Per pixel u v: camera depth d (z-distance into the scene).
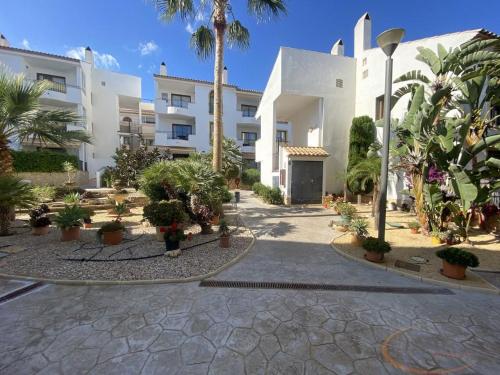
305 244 6.78
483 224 8.00
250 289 4.11
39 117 7.66
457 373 2.42
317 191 14.16
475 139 7.16
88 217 7.95
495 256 5.84
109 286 4.14
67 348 2.67
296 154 13.57
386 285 4.35
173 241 5.44
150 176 7.94
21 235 6.93
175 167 7.62
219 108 9.75
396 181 12.16
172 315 3.30
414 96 7.43
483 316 3.43
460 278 4.52
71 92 20.55
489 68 6.53
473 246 6.56
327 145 14.81
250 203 14.61
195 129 27.20
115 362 2.48
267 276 4.64
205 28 10.06
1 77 7.01
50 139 8.06
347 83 14.92
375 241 5.44
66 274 4.46
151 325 3.08
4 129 7.44
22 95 6.93
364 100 14.32
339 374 2.38
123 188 15.16
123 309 3.44
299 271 4.91
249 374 2.36
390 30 5.29
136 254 5.51
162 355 2.58
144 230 7.66
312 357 2.59
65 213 6.57
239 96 30.25
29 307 3.47
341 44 15.97
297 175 13.91
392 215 10.77
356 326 3.13
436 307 3.64
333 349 2.71
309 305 3.62
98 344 2.73
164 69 28.95
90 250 5.74
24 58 19.64
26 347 2.67
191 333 2.94
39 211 7.22
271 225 8.98
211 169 7.99
